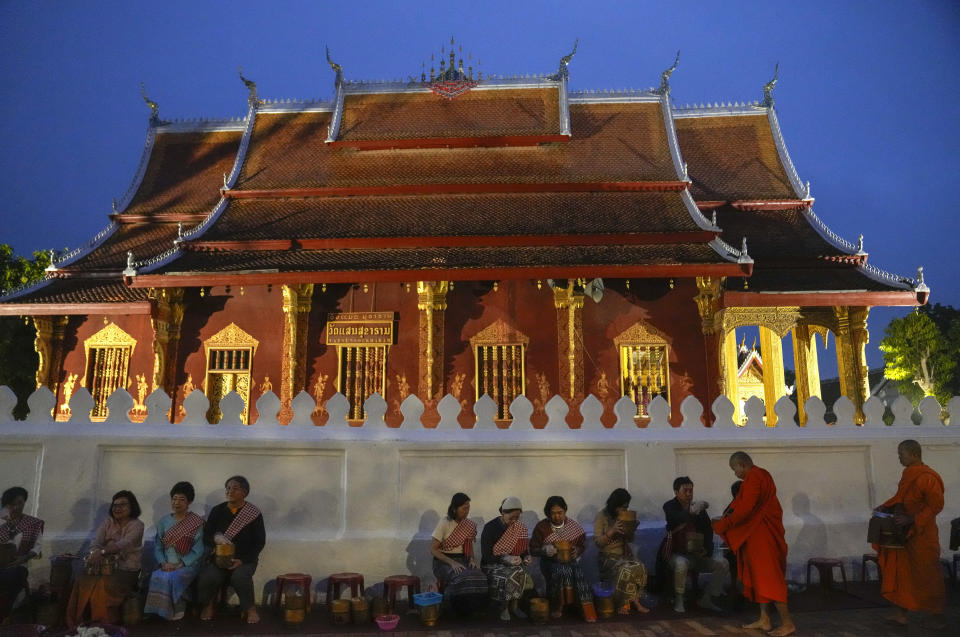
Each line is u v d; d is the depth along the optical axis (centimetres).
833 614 678
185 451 778
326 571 752
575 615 688
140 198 2408
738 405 2581
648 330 1914
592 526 798
